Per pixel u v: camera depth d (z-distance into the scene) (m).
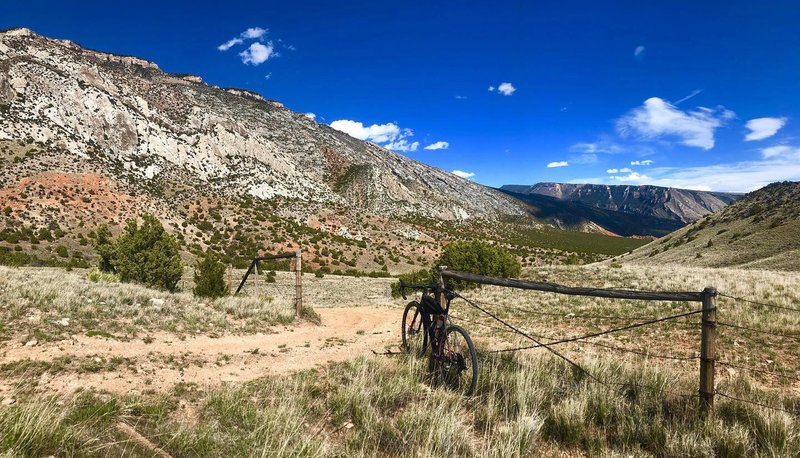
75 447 3.32
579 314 14.20
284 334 11.03
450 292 6.85
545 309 15.87
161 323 9.77
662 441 4.38
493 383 5.80
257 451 3.68
